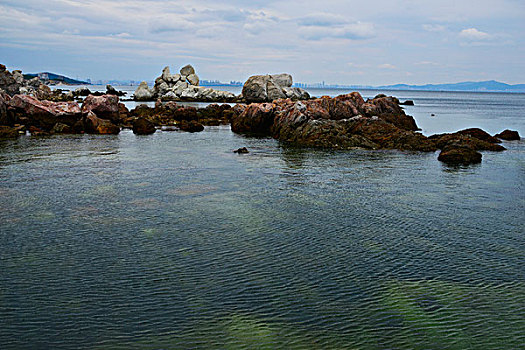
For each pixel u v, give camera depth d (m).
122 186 21.98
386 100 60.72
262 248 13.91
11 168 25.98
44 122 46.62
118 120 54.31
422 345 8.75
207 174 25.39
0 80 88.31
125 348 8.50
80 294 10.62
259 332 9.11
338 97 56.84
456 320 9.72
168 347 8.55
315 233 15.42
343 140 38.56
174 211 17.81
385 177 25.19
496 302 10.55
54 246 13.77
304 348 8.58
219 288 11.07
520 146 39.88
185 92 141.25
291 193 21.12
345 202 19.56
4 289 10.82
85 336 8.88
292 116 44.22
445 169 27.92
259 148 37.06
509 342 8.91
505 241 14.83
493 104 159.25
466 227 16.27
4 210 17.47
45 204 18.45
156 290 10.88
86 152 32.88
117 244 14.04
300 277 11.82
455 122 71.44
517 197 20.75
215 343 8.70
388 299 10.63
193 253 13.40
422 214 17.86
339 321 9.59
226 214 17.52
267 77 114.31
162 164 28.44
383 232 15.62
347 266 12.60
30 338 8.77
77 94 155.38
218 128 56.50
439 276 12.01
